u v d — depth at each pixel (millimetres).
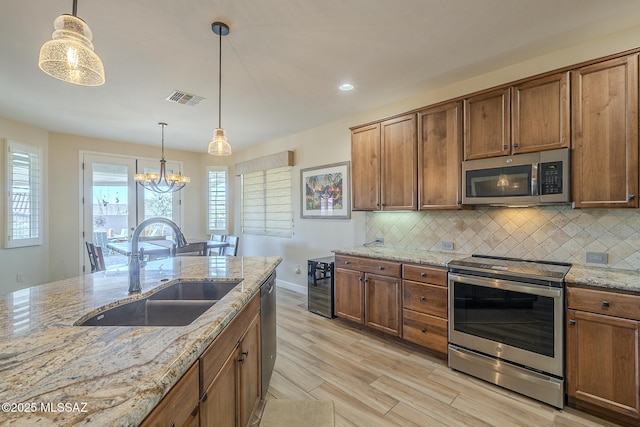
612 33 2182
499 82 2717
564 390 1943
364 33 2146
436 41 2260
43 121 4117
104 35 2123
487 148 2504
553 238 2461
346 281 3328
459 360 2408
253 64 2570
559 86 2162
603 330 1809
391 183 3148
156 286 1714
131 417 622
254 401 1767
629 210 2150
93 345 934
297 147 4785
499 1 1826
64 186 4762
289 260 4945
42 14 1873
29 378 743
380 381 2299
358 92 3184
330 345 2900
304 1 1810
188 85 2973
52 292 1590
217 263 2422
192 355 903
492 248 2777
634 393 1717
